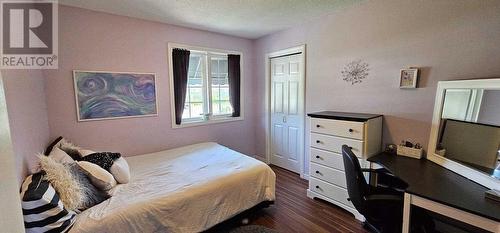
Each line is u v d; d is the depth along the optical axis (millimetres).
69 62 2477
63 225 1331
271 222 2305
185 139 3469
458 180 1621
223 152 2955
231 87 3910
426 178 1662
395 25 2277
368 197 1606
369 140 2246
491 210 1217
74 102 2541
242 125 4137
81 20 2512
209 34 3561
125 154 2928
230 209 2098
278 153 3980
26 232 1239
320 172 2645
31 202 1226
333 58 2889
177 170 2340
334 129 2438
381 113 2469
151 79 3055
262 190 2352
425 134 2146
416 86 2164
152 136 3135
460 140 1754
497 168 1434
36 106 1999
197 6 2510
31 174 1599
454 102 1836
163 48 3127
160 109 3176
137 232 1599
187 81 3412
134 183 2020
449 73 1965
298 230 2166
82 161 1855
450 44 1941
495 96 1514
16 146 1438
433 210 1380
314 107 3203
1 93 639
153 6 2492
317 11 2764
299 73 3443
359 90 2646
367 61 2537
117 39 2760
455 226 1876
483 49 1781
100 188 1777
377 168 2143
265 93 4004
